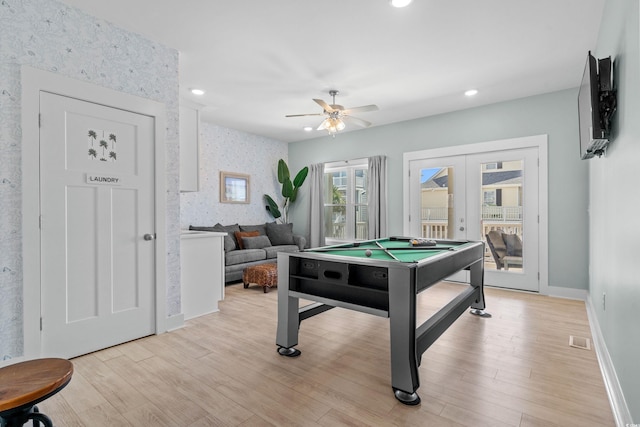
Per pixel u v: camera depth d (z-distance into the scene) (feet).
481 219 15.39
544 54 10.37
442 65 11.16
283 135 21.67
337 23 8.71
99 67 8.43
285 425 5.47
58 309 7.77
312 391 6.51
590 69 6.40
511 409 5.87
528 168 14.17
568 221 13.29
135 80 9.16
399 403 6.08
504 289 14.75
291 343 8.20
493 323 10.34
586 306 12.14
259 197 21.99
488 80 12.39
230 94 13.85
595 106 6.39
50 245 7.63
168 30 9.07
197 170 11.36
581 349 8.38
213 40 9.59
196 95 14.01
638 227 4.92
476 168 15.51
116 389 6.61
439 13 8.25
